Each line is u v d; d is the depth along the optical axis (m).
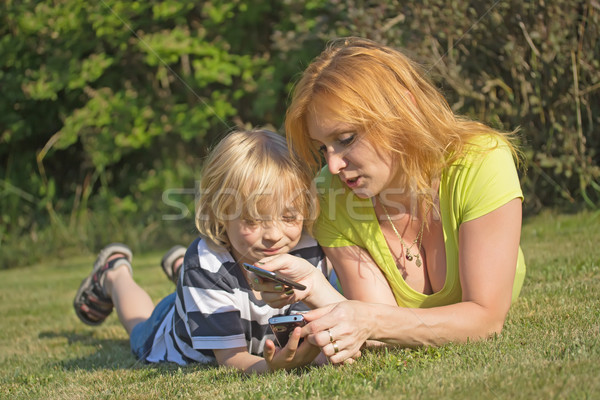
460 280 2.02
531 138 5.27
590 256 3.48
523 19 4.99
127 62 8.15
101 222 7.69
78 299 3.20
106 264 3.15
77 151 8.58
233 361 2.12
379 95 1.91
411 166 1.98
